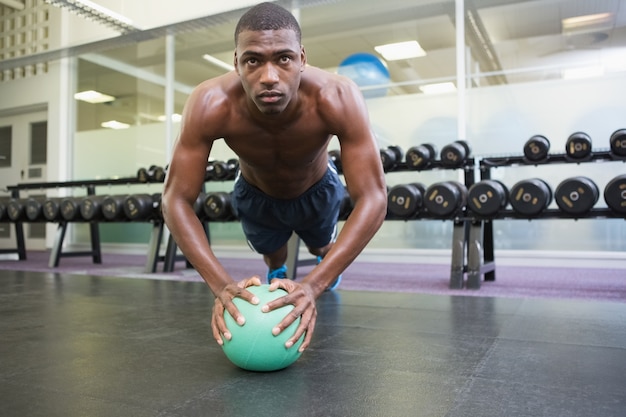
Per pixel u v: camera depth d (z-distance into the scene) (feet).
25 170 19.69
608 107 12.53
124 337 4.62
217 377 3.33
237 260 15.12
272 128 3.77
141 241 17.79
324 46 16.80
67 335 4.71
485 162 9.55
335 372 3.45
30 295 7.48
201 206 10.86
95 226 13.82
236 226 16.51
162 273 11.16
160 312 6.02
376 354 3.97
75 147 18.76
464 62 13.56
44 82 18.76
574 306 6.35
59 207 12.26
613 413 2.69
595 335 4.66
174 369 3.53
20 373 3.44
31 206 12.62
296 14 14.65
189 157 3.58
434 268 12.21
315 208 5.43
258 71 2.96
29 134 19.69
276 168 4.43
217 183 16.44
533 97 13.20
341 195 5.67
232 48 17.21
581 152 8.64
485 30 15.37
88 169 18.52
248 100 3.57
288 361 3.37
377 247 14.42
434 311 6.07
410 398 2.92
